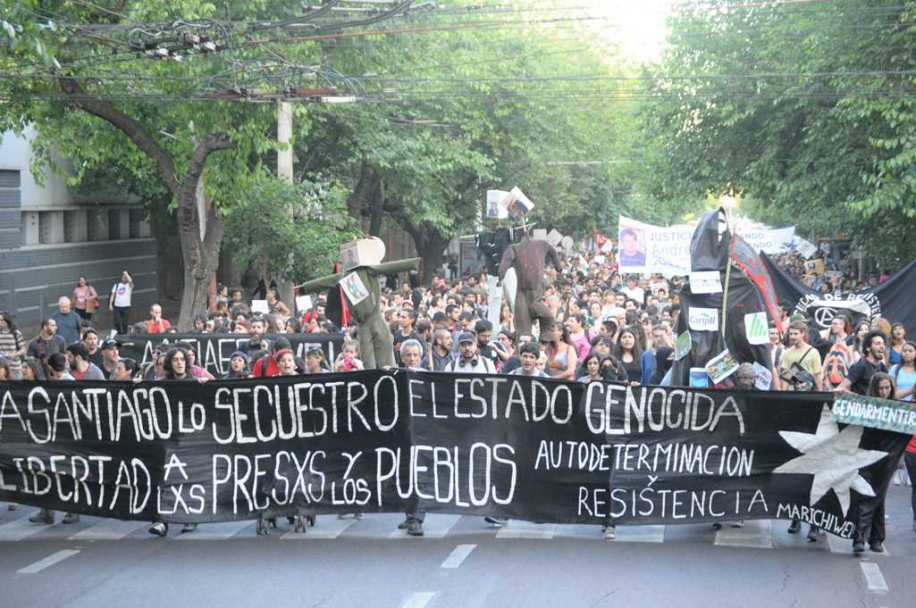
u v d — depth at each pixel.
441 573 9.91
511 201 17.56
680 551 10.70
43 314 33.97
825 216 28.84
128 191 37.19
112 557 10.68
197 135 21.59
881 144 23.08
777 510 11.10
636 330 15.88
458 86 33.94
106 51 19.31
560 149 41.66
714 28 29.17
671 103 30.22
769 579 9.71
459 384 11.42
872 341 12.95
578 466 11.33
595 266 44.69
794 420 11.02
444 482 11.43
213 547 11.05
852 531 10.76
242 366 13.88
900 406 10.65
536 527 11.78
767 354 12.64
